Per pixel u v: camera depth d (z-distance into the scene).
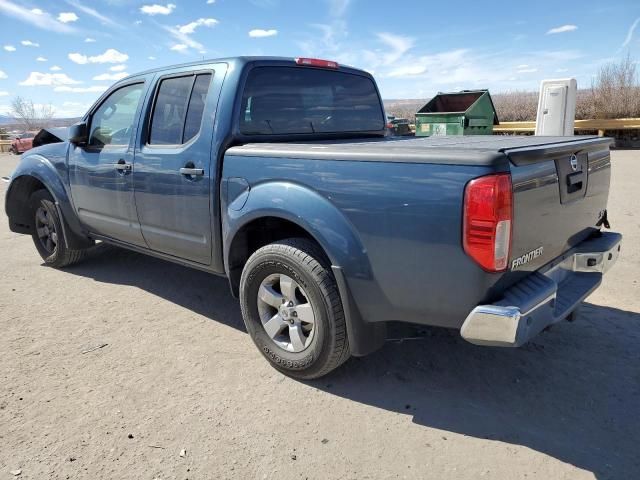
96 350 3.78
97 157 4.63
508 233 2.46
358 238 2.84
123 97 4.54
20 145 29.23
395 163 2.66
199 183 3.69
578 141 3.13
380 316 2.91
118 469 2.55
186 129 3.87
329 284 3.03
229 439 2.77
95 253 6.29
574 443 2.72
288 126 3.97
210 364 3.57
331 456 2.64
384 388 3.26
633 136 17.94
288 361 3.32
